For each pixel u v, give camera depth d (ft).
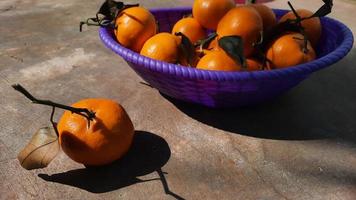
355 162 1.20
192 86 1.23
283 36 1.33
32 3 2.83
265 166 1.17
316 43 1.57
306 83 1.69
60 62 1.84
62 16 2.53
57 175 1.12
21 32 2.23
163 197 1.05
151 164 1.17
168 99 1.52
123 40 1.39
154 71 1.19
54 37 2.15
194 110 1.44
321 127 1.37
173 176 1.13
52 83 1.64
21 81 1.65
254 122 1.38
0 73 1.72
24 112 1.42
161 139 1.28
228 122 1.38
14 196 1.05
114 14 1.43
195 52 1.34
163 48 1.27
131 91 1.58
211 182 1.11
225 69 1.20
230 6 1.40
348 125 1.39
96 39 2.13
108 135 1.07
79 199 1.04
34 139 1.06
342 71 1.81
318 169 1.17
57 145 1.05
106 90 1.59
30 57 1.89
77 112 1.05
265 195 1.07
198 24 1.47
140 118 1.39
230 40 1.21
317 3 2.94
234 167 1.16
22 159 1.05
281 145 1.27
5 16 2.52
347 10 2.74
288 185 1.10
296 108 1.48
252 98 1.31
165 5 2.84
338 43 1.44
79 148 1.07
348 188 1.10
